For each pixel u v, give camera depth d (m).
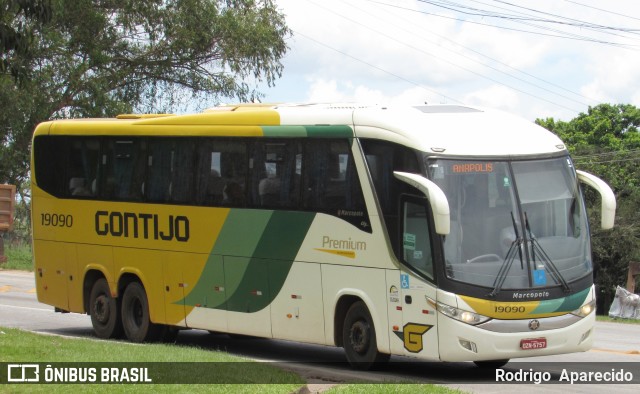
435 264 13.40
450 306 13.28
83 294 19.22
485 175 13.79
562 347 13.71
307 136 15.38
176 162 17.50
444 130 14.04
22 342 14.34
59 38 40.59
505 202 13.77
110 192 18.64
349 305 14.92
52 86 42.16
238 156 16.48
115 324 18.58
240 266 16.33
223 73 45.81
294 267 15.48
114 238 18.55
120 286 18.53
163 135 17.73
